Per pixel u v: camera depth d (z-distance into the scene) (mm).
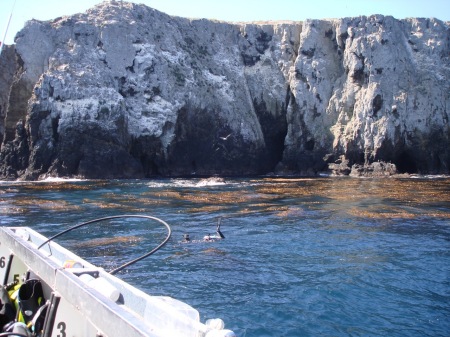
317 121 60312
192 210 25109
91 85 48938
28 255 6242
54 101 46375
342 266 14188
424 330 9867
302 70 62125
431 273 13539
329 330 9828
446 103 58844
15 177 45281
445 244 17016
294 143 60062
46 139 45375
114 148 46750
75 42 52469
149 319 4418
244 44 66438
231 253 15664
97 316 4383
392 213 23922
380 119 55969
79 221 21297
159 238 17875
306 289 12172
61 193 32094
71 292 4895
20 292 5848
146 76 54094
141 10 59125
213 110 58562
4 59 55594
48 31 52562
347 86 60219
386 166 53219
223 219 22281
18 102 49375
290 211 24750
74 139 45312
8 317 6000
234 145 58750
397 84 58531
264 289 12164
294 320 10281
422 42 63438
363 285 12508
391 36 60500
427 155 55719
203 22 65875
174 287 12227
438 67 61562
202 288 12188
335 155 57219
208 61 63188
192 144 56188
